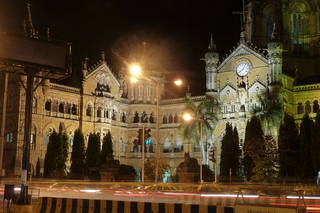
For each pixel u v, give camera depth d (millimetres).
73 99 116375
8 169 100938
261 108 103000
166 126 129875
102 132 120438
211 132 107562
